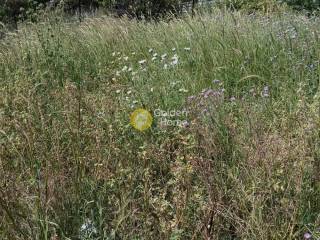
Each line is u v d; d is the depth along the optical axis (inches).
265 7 412.8
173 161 134.0
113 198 117.3
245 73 203.6
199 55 231.5
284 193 108.7
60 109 168.1
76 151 130.0
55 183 113.6
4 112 162.1
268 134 132.4
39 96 180.1
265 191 109.2
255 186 112.1
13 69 243.8
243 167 121.2
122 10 493.4
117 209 114.6
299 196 109.7
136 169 127.0
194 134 134.3
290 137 132.3
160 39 277.4
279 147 120.2
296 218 107.3
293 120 142.7
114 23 337.4
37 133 143.0
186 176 117.0
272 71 205.5
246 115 147.3
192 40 253.6
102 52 276.2
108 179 121.3
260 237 100.7
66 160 129.8
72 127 144.8
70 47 281.6
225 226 110.7
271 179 113.0
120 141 138.8
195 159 122.7
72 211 111.2
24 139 137.0
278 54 220.5
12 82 204.2
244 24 269.3
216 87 196.7
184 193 112.0
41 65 236.1
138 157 130.6
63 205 109.8
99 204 116.2
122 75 222.1
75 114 152.7
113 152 132.2
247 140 135.4
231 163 129.6
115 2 494.9
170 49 255.3
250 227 101.4
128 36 294.2
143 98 175.6
